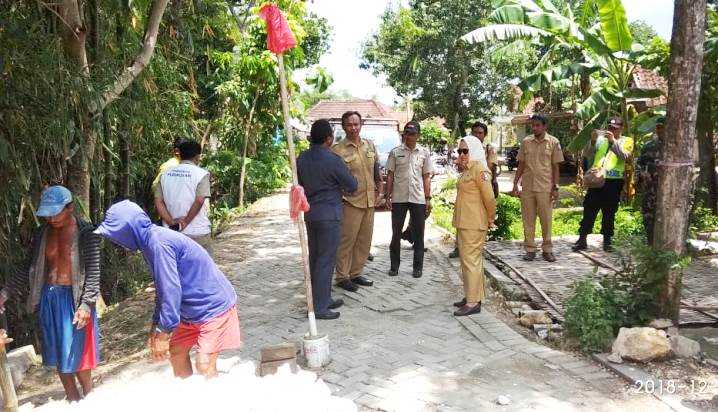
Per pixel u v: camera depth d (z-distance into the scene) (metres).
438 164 25.30
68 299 3.86
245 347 5.05
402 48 24.83
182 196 5.26
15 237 6.10
